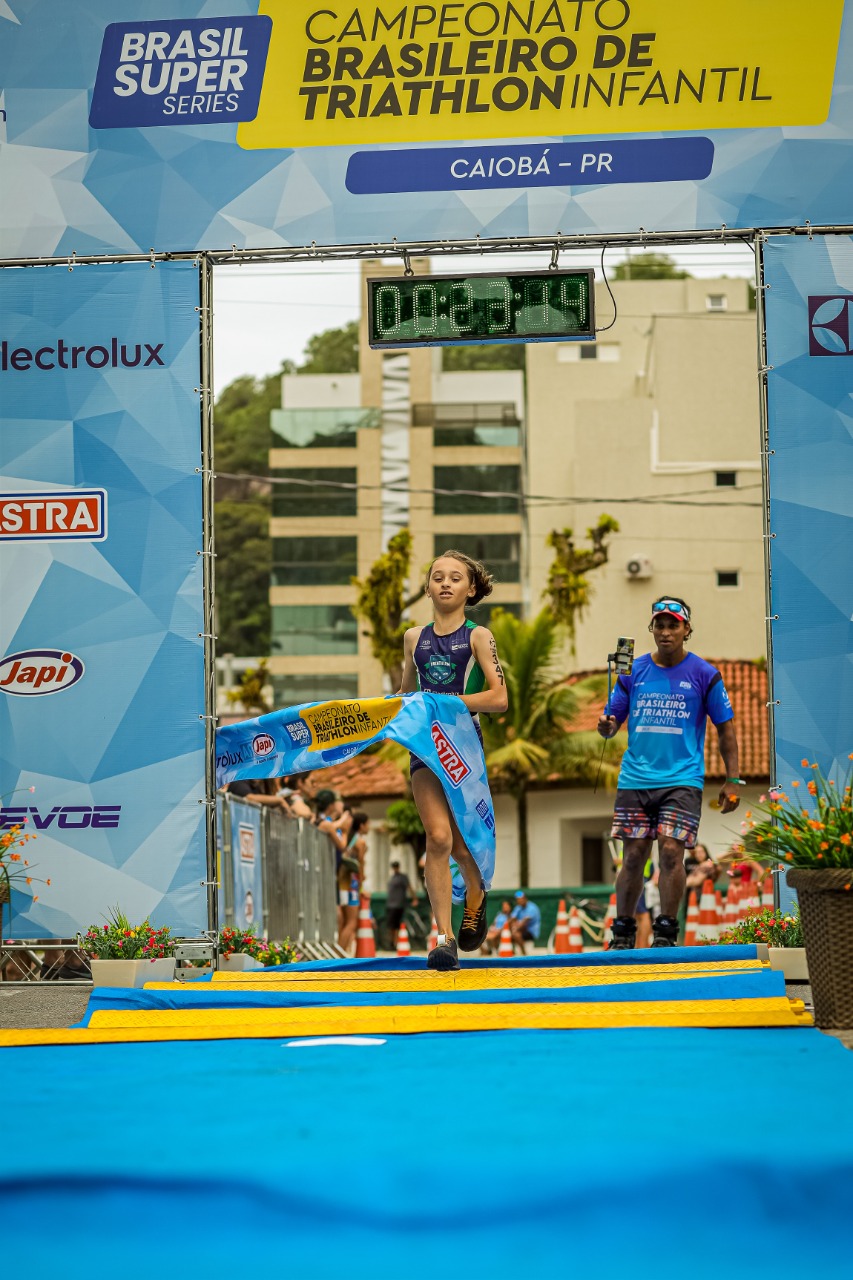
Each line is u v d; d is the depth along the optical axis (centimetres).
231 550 7475
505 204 945
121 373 968
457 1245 298
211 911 929
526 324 941
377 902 3725
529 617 6384
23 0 987
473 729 762
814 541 929
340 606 6606
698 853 1822
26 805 943
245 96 967
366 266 6631
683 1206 317
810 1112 387
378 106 956
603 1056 516
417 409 6606
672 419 5562
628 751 900
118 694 947
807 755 916
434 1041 598
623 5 948
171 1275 276
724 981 697
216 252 964
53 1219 319
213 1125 392
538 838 4725
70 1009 796
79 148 978
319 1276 275
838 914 609
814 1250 299
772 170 940
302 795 1730
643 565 5494
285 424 6656
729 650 5484
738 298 6153
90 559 959
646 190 941
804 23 945
